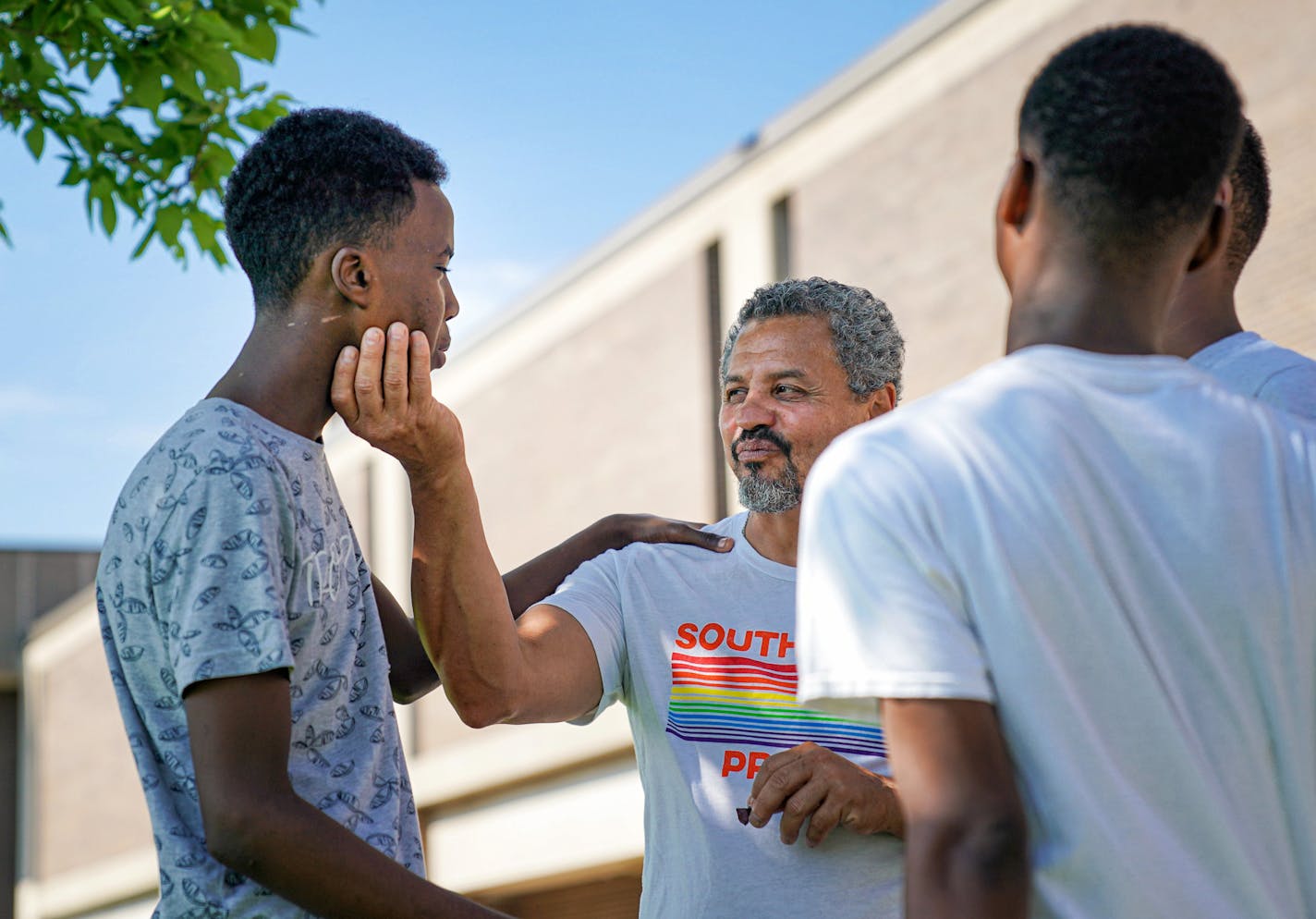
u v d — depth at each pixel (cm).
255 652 166
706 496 1060
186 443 176
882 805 213
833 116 977
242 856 162
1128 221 142
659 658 239
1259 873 135
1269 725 138
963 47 879
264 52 364
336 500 189
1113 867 131
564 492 1220
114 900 1775
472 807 1298
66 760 1912
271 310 188
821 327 245
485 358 1340
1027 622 132
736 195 1059
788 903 215
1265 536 140
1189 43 145
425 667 229
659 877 230
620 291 1171
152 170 357
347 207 186
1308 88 687
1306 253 682
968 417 139
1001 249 151
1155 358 144
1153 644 136
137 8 335
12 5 327
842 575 136
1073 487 136
